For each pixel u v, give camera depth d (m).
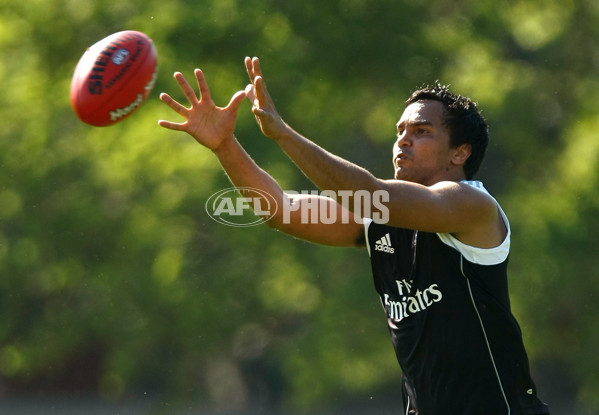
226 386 72.88
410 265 15.50
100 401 77.81
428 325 15.32
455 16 57.88
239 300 52.53
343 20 54.81
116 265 51.62
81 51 54.38
